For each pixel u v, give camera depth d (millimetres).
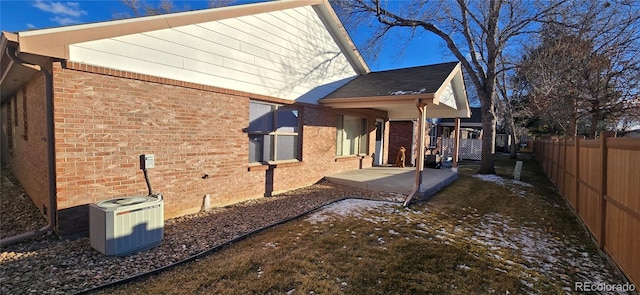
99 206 3797
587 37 11312
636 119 12094
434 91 7059
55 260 3619
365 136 12250
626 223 3564
